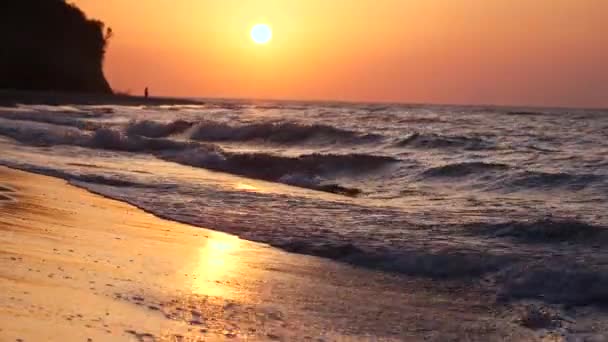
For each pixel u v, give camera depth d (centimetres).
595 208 1239
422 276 845
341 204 1334
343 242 984
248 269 836
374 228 1083
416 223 1120
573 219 1088
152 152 2288
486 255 887
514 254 888
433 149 2267
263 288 755
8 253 732
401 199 1434
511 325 671
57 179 1463
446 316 692
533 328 662
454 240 988
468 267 860
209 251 912
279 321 637
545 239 972
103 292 636
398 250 933
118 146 2362
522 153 2100
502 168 1691
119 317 568
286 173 1886
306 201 1366
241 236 1034
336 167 1914
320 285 786
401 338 622
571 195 1401
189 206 1251
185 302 655
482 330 655
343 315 678
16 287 602
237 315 639
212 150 2211
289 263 884
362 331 633
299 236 1027
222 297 695
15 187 1271
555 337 638
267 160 1988
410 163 1886
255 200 1353
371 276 839
